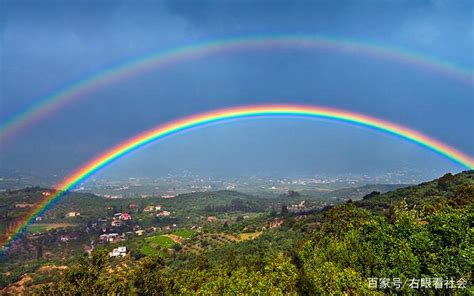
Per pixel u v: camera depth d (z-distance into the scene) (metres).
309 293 35.91
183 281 43.41
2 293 75.94
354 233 47.59
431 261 36.00
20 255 112.81
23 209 161.75
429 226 43.22
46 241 133.62
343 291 34.62
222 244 109.88
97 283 26.69
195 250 108.00
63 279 26.53
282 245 83.94
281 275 37.94
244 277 39.88
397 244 39.34
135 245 120.69
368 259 39.56
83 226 167.25
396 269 35.56
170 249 113.50
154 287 32.16
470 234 38.16
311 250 50.22
